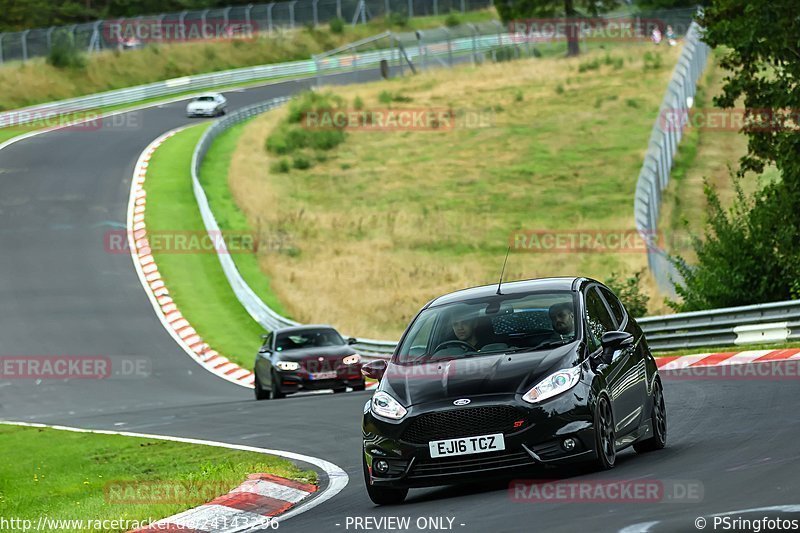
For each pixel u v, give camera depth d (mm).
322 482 44406
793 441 38406
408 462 35219
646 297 101938
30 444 74750
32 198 199875
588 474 36000
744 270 90250
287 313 140500
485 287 41125
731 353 76625
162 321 141875
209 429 71938
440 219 185250
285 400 89125
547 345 37031
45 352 129875
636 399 40000
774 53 89062
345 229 184375
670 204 162500
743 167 94812
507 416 34719
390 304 144000
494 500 33656
